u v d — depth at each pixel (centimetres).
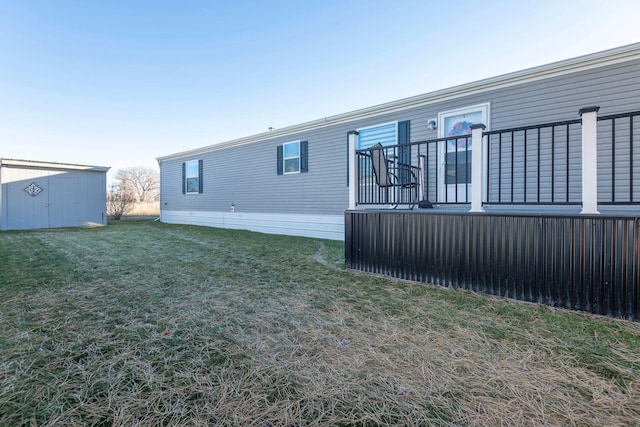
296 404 152
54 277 390
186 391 161
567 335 222
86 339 220
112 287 349
